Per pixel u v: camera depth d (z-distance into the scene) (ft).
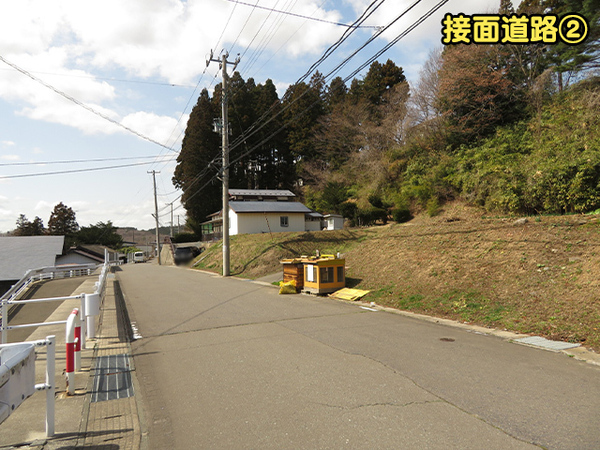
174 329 26.45
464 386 14.42
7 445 10.85
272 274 58.39
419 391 14.07
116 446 10.93
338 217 109.50
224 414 12.86
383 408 12.75
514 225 36.81
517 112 74.74
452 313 26.94
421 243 42.42
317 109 162.61
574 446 10.04
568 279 25.26
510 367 16.37
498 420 11.66
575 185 39.81
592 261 25.68
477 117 78.54
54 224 260.42
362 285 38.81
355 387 14.66
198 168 157.28
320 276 39.14
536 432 10.85
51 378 11.40
